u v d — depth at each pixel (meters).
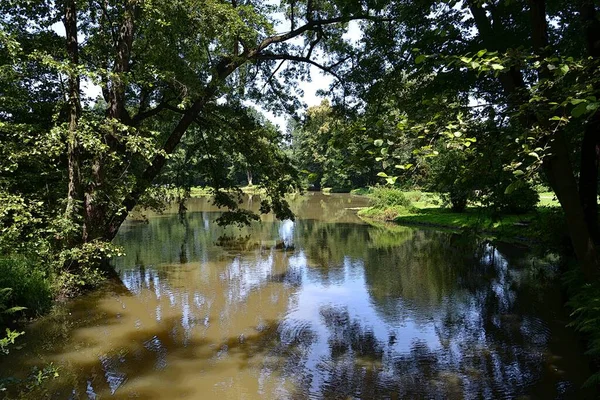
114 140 11.56
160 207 15.12
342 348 7.63
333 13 16.11
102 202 11.00
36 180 10.67
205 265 14.66
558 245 11.77
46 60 9.07
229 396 5.96
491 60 3.26
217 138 17.44
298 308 9.96
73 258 10.18
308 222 26.72
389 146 3.56
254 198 49.28
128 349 7.64
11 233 8.83
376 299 10.53
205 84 14.14
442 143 3.54
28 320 9.05
